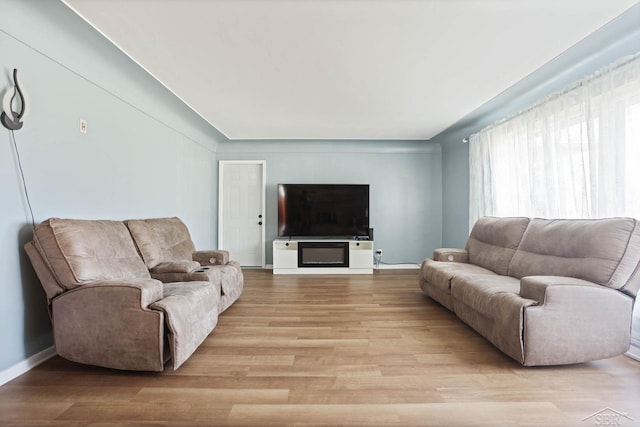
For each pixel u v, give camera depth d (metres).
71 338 1.87
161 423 1.44
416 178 5.69
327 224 5.38
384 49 2.33
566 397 1.65
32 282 1.98
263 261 5.60
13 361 1.86
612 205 2.34
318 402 1.61
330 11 1.88
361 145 5.61
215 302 2.49
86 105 2.46
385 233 5.68
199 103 3.52
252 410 1.54
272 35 2.14
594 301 1.92
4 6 1.77
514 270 2.80
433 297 3.37
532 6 1.83
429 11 1.88
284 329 2.65
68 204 2.29
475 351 2.22
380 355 2.16
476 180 4.28
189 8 1.84
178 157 4.11
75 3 1.79
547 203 2.99
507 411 1.53
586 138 2.56
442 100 3.42
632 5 1.81
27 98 1.89
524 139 3.38
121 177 2.92
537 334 1.89
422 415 1.50
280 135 5.08
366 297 3.69
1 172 1.80
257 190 5.64
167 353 1.90
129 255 2.48
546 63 2.55
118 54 2.41
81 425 1.42
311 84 2.98
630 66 2.19
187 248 3.41
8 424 1.42
